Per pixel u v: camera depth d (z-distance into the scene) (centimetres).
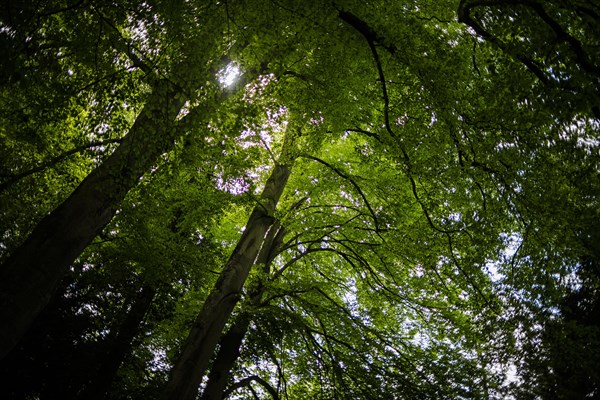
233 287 1072
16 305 543
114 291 1250
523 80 538
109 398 1241
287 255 1441
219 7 583
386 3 688
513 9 508
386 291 1221
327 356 1188
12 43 506
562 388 1102
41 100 689
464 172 746
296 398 1353
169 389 958
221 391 1127
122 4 556
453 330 1119
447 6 771
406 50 638
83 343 1125
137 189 830
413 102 721
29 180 973
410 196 1064
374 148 966
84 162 920
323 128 844
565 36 476
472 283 905
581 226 703
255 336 1202
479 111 679
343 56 712
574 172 673
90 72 662
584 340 845
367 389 1103
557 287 823
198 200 1037
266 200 1133
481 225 784
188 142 629
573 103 478
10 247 1084
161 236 1095
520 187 727
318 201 1262
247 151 824
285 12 598
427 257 996
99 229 632
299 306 1277
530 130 669
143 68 641
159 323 1419
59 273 584
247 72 665
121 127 634
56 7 574
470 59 765
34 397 1048
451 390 1091
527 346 986
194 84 571
